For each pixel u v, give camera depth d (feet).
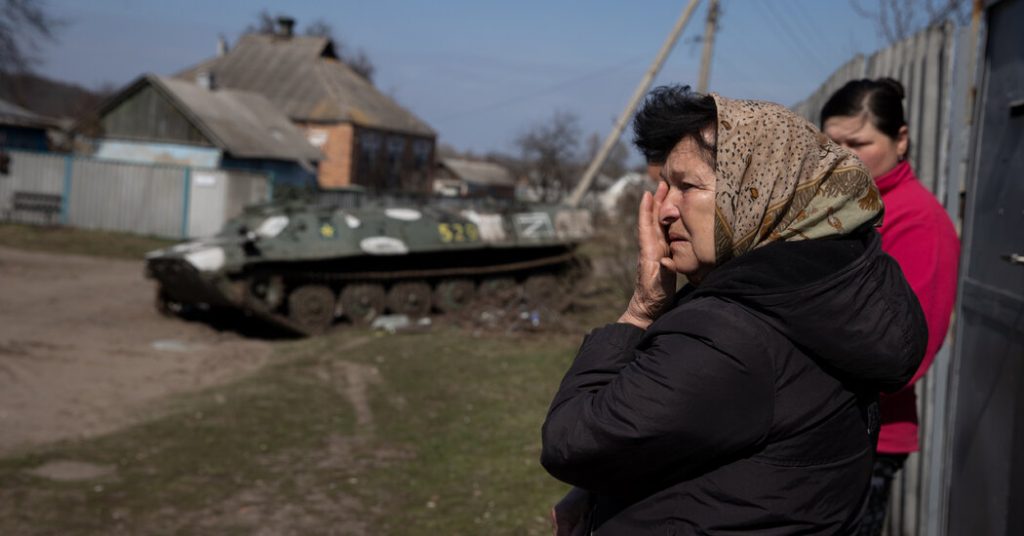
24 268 62.54
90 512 17.90
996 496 8.22
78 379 31.32
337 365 34.53
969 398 9.32
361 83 139.85
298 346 41.27
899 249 8.48
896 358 4.81
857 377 4.81
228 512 18.04
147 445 23.09
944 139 12.23
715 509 4.78
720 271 4.89
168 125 103.45
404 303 49.78
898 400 8.49
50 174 87.40
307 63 136.15
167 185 86.38
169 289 45.83
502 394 29.14
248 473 20.68
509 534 16.22
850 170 4.91
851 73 18.06
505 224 54.39
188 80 135.13
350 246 47.29
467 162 187.83
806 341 4.68
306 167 110.52
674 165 5.22
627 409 4.70
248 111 112.37
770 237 4.89
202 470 20.92
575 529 5.77
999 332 8.47
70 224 87.56
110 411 27.02
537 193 147.43
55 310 46.57
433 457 21.84
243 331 45.50
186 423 25.45
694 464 4.76
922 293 8.31
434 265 52.19
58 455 21.91
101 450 22.52
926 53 13.10
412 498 18.78
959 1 26.61
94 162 87.15
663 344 4.79
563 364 34.47
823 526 4.83
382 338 42.37
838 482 4.86
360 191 84.99
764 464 4.75
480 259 54.39
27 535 16.49
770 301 4.65
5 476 20.01
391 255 49.08
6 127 101.96
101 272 64.08
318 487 19.61
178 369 34.53
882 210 5.06
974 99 10.61
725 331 4.65
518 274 55.31
